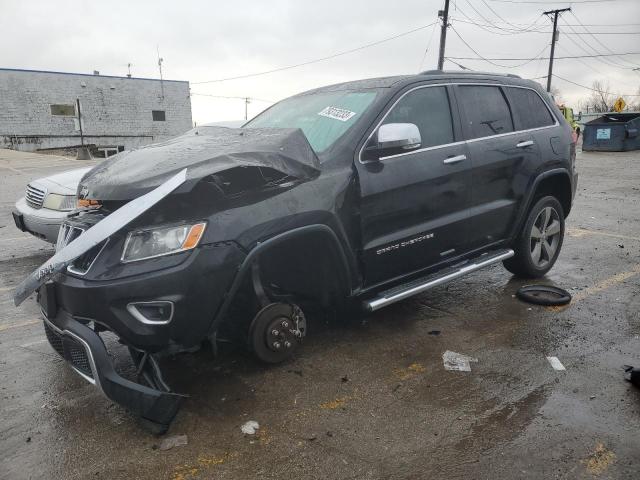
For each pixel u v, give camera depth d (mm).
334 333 4449
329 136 4074
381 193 3914
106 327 3102
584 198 11750
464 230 4586
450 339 4316
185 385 3648
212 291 3150
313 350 4145
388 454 2893
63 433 3156
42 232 6398
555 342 4238
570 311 4883
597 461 2793
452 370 3803
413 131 3863
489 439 2998
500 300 5188
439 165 4305
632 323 4598
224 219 3203
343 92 4609
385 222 4000
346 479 2709
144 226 3109
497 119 4977
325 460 2852
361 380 3680
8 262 7082
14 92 45531
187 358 4020
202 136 4094
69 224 3521
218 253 3146
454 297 5293
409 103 4324
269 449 2955
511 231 5164
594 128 23766
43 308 3322
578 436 3008
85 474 2791
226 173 3453
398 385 3605
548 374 3723
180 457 2906
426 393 3498
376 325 4609
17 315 5133
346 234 3754
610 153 23031
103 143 50375
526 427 3102
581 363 3881
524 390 3514
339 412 3297
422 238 4242
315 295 4031
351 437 3047
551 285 5617
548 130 5441
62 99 47812
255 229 3283
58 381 3801
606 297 5238
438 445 2957
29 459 2922
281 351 3812
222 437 3072
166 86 53312
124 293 2951
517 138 5039
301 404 3395
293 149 3598
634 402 3350
